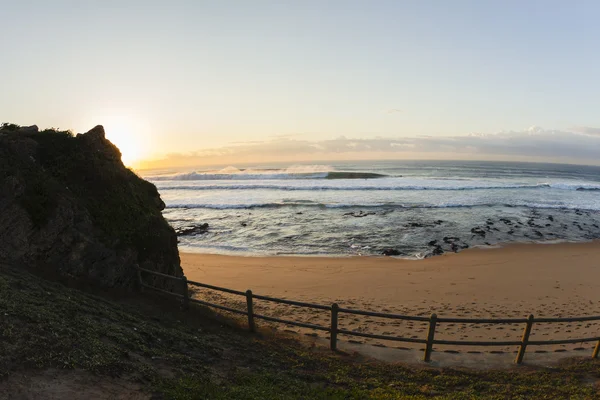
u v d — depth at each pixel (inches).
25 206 332.5
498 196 1562.5
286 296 525.3
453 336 395.5
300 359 295.3
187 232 960.3
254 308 468.1
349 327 415.5
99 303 299.6
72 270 343.6
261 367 263.0
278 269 656.4
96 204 388.8
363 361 311.6
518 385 272.8
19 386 162.6
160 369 215.8
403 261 711.1
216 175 2439.7
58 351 193.6
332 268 662.5
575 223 1058.1
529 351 353.4
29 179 352.8
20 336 194.2
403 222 1058.7
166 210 1288.1
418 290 552.4
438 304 496.4
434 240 868.6
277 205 1346.0
